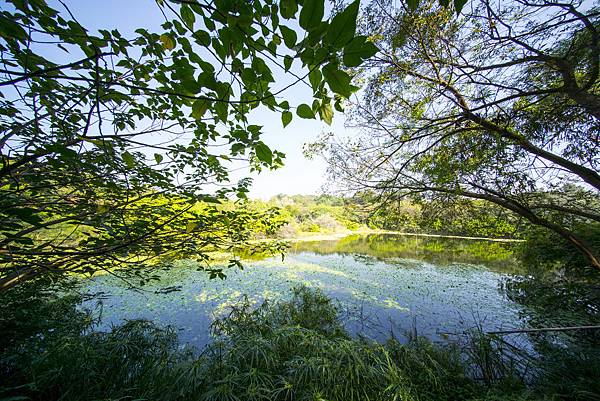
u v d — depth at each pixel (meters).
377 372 2.87
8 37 0.88
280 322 5.44
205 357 3.41
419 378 3.35
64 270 1.69
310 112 0.78
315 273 10.66
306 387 2.72
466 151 3.51
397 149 3.85
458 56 3.15
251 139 0.92
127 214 2.02
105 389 3.04
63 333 3.78
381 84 4.01
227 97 0.81
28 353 3.18
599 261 3.27
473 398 3.03
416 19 3.06
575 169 3.01
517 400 2.84
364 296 7.80
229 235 2.52
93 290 7.25
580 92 2.37
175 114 1.80
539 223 3.43
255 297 7.38
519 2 2.16
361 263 13.30
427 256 15.44
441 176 3.57
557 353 3.83
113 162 1.64
